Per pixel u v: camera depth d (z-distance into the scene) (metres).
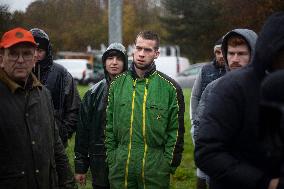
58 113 5.60
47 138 3.55
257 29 28.86
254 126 2.66
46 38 5.43
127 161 4.42
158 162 4.43
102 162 4.91
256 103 2.66
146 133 4.41
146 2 28.19
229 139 2.71
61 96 5.61
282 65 2.56
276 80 2.29
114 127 4.51
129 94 4.46
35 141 3.44
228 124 2.69
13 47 3.41
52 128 3.71
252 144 2.68
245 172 2.61
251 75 2.70
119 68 5.11
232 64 3.80
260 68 2.62
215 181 2.78
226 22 31.28
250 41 3.71
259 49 2.59
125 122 4.45
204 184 5.68
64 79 5.65
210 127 2.71
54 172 3.64
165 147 4.50
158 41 4.53
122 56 5.12
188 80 31.58
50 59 5.55
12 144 3.34
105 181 4.93
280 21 2.53
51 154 3.60
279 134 2.39
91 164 5.00
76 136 5.12
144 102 4.42
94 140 4.95
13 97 3.41
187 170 8.10
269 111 2.36
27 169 3.39
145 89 4.45
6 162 3.32
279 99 2.26
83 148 5.09
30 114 3.46
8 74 3.46
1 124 3.32
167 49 39.69
